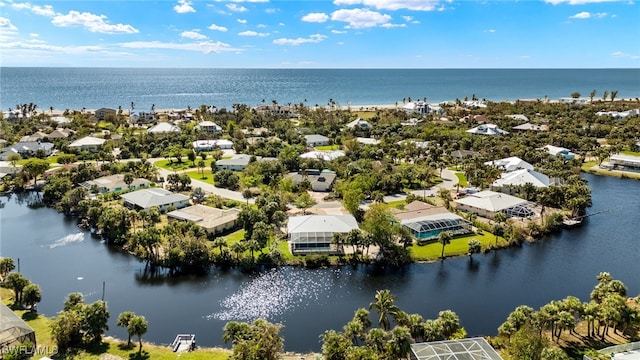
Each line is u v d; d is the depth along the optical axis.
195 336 64.88
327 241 91.69
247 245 87.06
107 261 90.06
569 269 87.94
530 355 52.12
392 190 136.25
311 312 72.00
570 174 145.38
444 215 105.31
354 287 79.94
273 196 116.12
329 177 142.88
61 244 98.31
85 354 58.19
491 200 116.25
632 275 85.81
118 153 188.88
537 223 108.56
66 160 167.00
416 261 89.88
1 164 158.38
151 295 77.00
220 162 162.75
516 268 88.00
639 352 56.91
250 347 53.06
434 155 173.88
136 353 59.38
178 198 120.81
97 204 111.94
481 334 65.62
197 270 86.12
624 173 161.88
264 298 76.31
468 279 83.19
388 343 52.81
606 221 115.31
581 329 65.00
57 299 74.94
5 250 94.69
